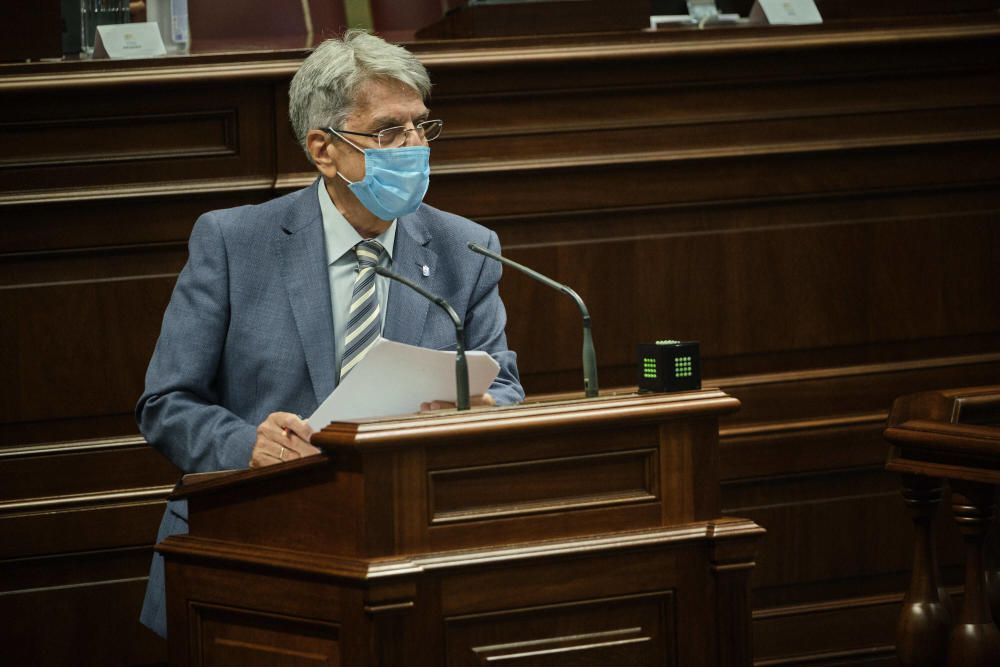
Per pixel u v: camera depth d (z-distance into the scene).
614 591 7.62
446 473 7.29
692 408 7.77
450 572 7.16
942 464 9.74
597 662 7.56
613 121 14.41
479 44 13.78
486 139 14.09
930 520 10.16
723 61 14.58
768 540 14.78
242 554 7.70
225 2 14.87
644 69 14.38
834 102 14.97
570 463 7.59
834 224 15.16
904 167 15.23
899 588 15.20
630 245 14.64
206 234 9.86
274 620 7.59
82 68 13.01
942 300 15.48
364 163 9.43
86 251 13.39
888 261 15.32
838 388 15.10
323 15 15.14
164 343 9.68
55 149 13.22
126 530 13.45
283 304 9.72
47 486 13.38
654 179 14.61
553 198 14.35
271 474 7.61
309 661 7.45
